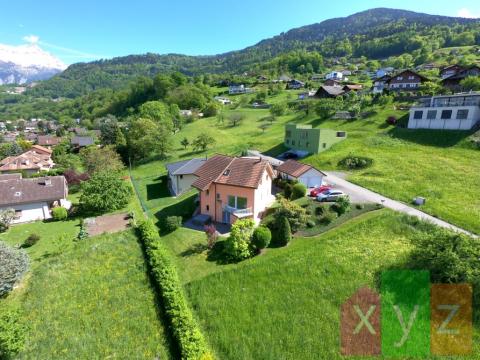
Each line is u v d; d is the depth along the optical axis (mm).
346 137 55344
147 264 23141
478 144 41750
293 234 25766
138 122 70375
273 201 33125
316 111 73500
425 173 36875
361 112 67562
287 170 38000
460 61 109688
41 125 173500
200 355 13969
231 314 17281
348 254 21766
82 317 17578
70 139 107125
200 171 34250
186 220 31641
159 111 90188
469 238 18734
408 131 52500
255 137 70625
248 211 28312
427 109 51188
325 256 21734
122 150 68375
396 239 23344
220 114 101312
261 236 23047
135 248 25969
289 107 92688
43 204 37062
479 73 67250
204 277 20797
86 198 36188
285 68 182125
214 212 30891
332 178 39938
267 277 20188
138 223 32094
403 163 41062
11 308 18156
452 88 64688
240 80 163500
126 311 18031
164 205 37875
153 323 17000
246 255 22703
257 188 27938
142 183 50094
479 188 31453
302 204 29328
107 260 24125
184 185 41844
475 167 36594
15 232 32500
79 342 15742
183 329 15586
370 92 84500
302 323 16188
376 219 26125
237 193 28984
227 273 20922
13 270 20219
